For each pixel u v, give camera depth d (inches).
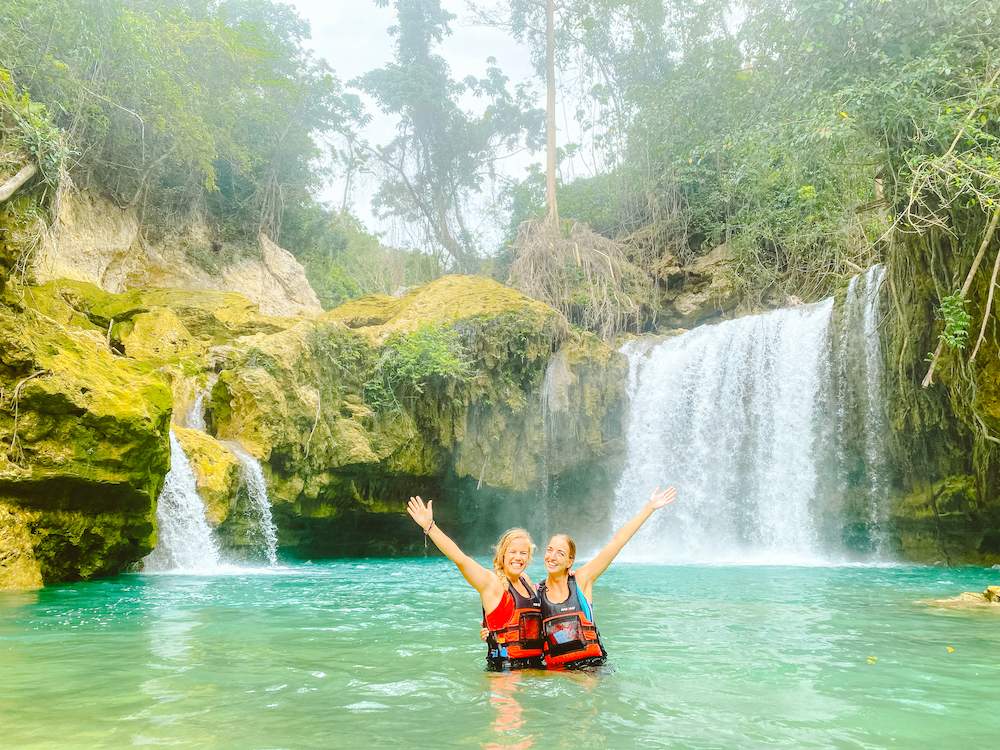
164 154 916.6
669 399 896.3
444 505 892.6
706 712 153.9
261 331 835.4
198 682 181.9
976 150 532.1
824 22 606.9
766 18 702.5
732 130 789.9
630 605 358.6
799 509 779.4
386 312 933.8
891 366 693.9
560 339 912.3
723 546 823.7
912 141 549.0
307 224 1288.1
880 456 723.4
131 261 917.2
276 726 141.3
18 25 649.0
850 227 845.2
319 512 744.3
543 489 904.9
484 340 854.5
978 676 193.9
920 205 553.3
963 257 574.2
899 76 547.8
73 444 432.1
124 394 464.8
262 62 1172.5
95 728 139.4
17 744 128.6
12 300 464.8
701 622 298.8
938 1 545.6
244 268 1080.2
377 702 160.4
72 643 241.9
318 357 757.9
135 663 207.2
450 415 847.7
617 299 1024.9
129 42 781.9
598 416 899.4
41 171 500.7
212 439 629.6
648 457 890.1
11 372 428.5
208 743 129.8
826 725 144.9
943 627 284.8
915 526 703.7
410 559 784.9
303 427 708.7
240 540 627.2
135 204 935.0
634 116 1181.1
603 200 1331.2
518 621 194.4
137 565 525.0
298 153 1197.1
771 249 1073.5
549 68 1284.4
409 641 249.8
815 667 204.7
